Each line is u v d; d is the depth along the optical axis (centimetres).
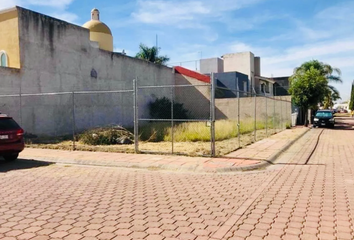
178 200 555
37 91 1653
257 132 1912
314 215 469
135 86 1088
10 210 507
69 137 1641
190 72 2986
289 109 2573
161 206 520
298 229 415
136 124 1095
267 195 584
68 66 1859
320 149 1246
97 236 397
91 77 2044
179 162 910
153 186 664
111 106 2233
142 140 1476
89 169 870
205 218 460
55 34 1769
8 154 927
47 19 1717
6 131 916
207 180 721
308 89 2578
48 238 392
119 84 2317
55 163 971
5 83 1483
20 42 1559
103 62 2158
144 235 399
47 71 1717
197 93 2939
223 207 512
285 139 1538
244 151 1120
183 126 1694
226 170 828
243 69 3788
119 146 1270
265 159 953
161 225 434
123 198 570
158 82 2800
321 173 785
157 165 888
